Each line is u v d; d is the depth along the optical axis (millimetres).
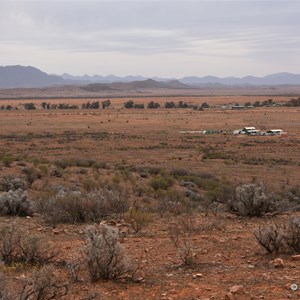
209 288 6980
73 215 14055
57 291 6496
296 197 28156
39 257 8664
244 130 101875
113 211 15344
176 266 8422
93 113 172875
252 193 15312
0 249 8797
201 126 121062
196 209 17938
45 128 112688
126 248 9984
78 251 9102
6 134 96625
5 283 5875
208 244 10375
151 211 17156
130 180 32125
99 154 65625
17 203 15156
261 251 9469
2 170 32500
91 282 7355
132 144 80250
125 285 7234
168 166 52531
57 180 30500
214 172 48250
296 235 9195
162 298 6570
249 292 6699
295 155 68000
